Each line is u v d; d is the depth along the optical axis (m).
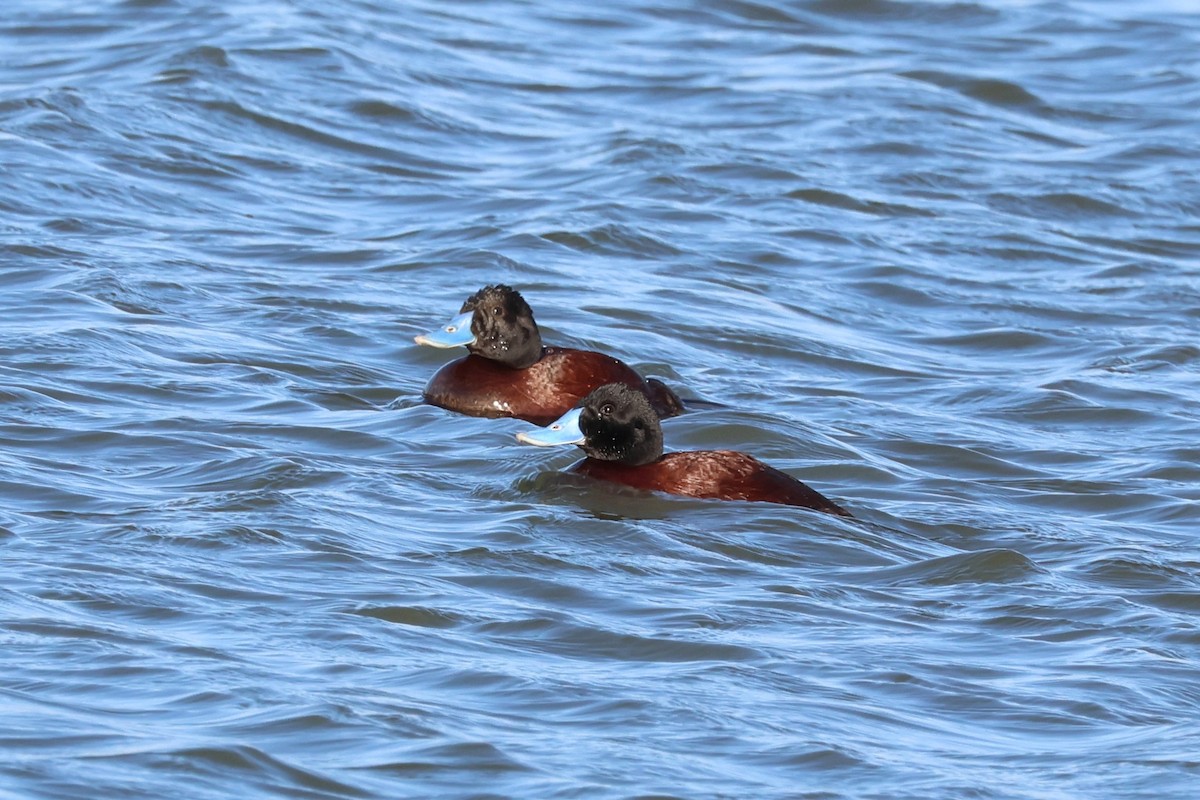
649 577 11.45
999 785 8.75
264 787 8.30
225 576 10.93
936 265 22.31
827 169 25.72
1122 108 29.80
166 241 20.81
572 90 29.14
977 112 29.05
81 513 12.08
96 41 28.98
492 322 15.59
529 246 21.61
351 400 15.62
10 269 18.95
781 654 10.31
